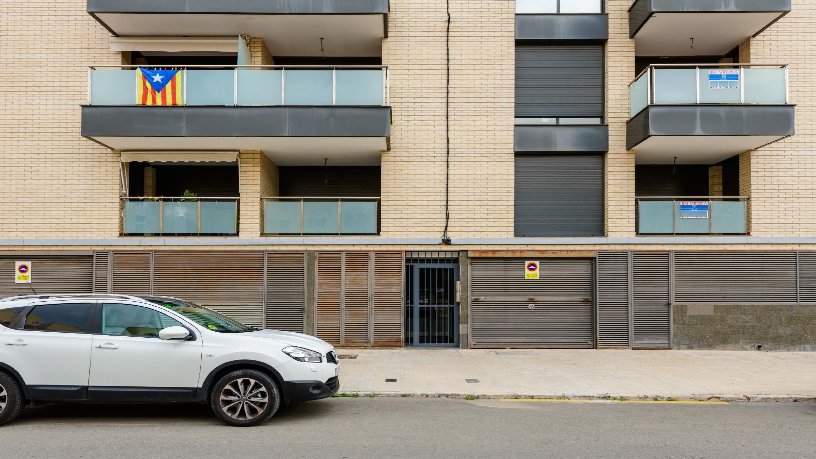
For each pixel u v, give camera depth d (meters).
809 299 12.93
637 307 12.97
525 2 13.62
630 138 13.09
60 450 5.89
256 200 13.16
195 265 12.98
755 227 13.06
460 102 13.34
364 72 12.48
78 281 13.03
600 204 13.48
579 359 11.66
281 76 12.38
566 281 13.12
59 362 6.84
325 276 13.03
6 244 12.95
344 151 13.53
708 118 12.10
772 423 7.20
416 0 13.43
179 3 12.25
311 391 7.02
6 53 13.20
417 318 13.20
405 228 13.18
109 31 13.20
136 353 6.88
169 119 12.15
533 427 6.90
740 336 12.88
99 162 13.19
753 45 13.41
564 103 13.56
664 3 12.21
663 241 12.95
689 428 6.92
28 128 13.15
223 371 7.02
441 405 8.10
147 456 5.69
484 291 13.13
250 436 6.43
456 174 13.25
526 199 13.47
